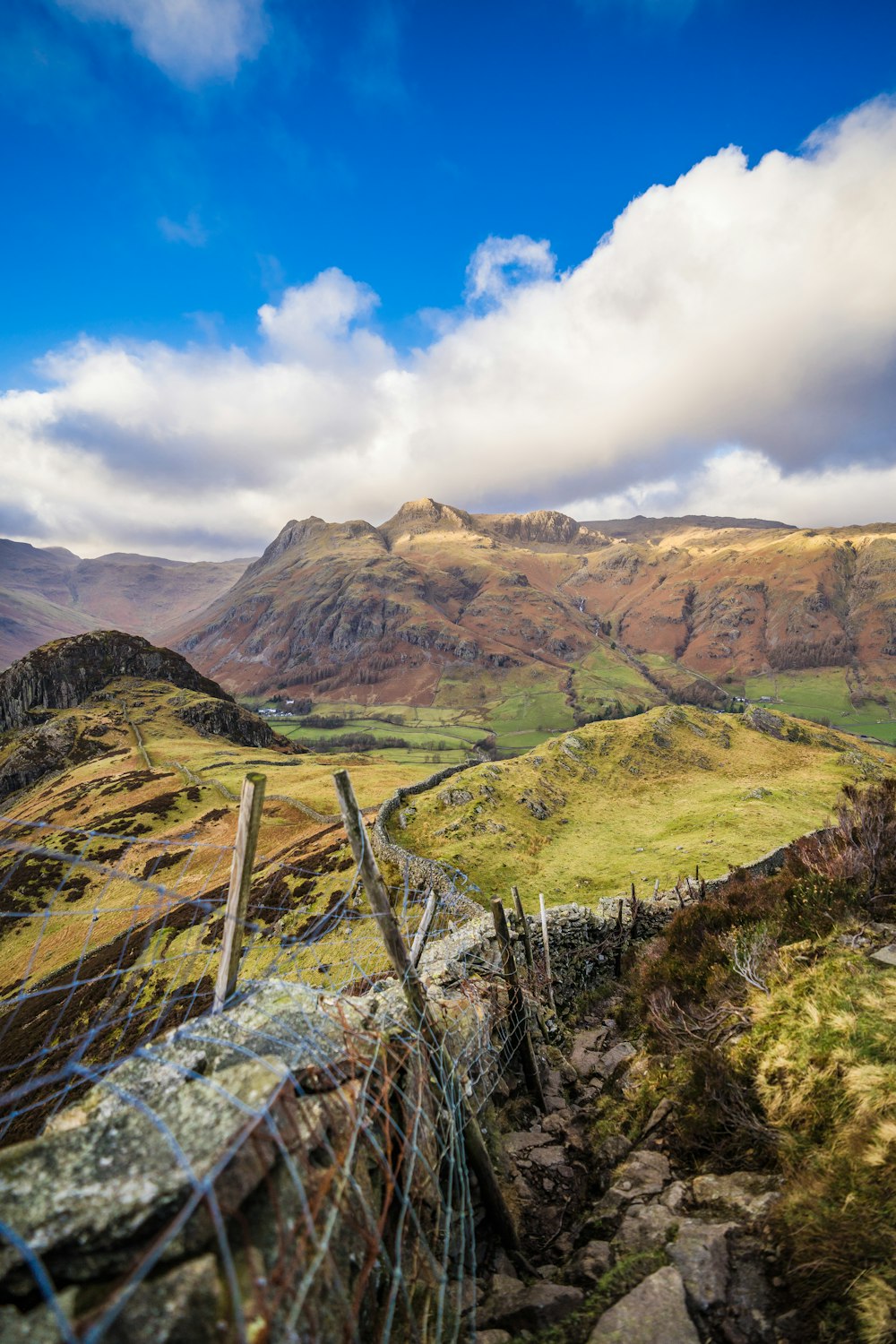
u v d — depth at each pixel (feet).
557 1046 36.14
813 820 181.37
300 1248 9.66
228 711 568.41
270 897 136.67
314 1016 15.39
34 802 345.31
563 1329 13.66
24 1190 9.48
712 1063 22.12
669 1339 12.46
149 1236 8.93
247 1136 10.22
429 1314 13.34
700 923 38.45
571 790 220.84
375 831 157.38
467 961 34.58
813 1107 18.37
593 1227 18.39
